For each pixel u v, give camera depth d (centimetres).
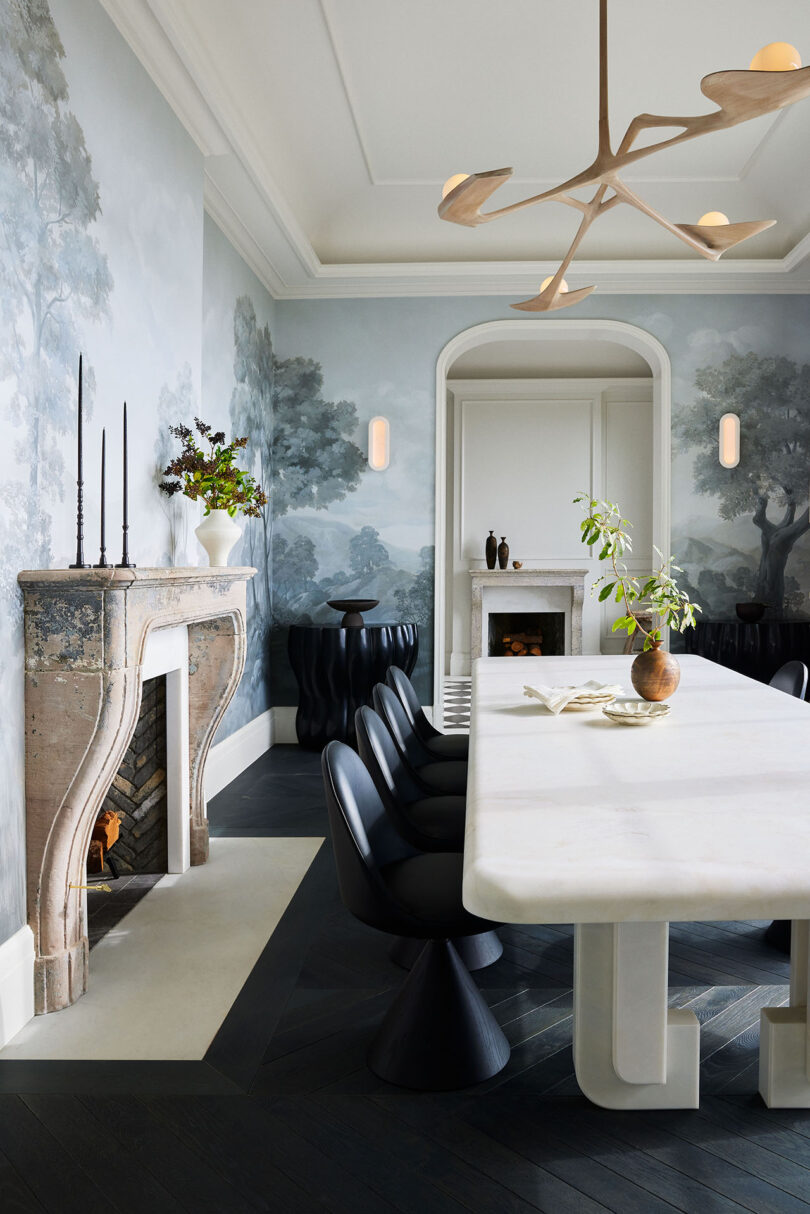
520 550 941
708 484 630
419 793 285
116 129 309
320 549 638
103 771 248
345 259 619
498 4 382
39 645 242
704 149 523
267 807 464
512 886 129
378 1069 215
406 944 276
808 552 630
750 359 627
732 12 391
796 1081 200
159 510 349
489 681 347
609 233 606
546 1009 247
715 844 144
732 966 273
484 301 631
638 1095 200
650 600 291
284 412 637
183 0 337
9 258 237
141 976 270
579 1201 170
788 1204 169
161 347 352
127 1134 192
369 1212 167
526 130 497
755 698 300
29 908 248
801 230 587
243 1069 218
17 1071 218
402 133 498
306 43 400
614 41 412
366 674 593
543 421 937
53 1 262
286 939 296
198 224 400
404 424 635
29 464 247
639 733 241
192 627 369
